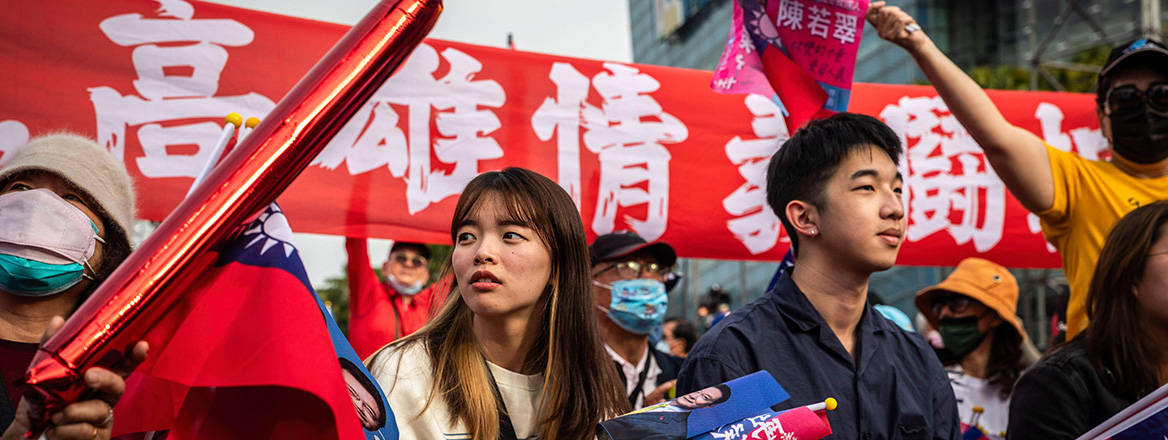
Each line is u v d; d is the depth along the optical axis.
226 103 3.78
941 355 4.41
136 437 1.85
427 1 1.49
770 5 3.12
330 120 1.47
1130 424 1.95
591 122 4.38
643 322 3.96
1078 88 18.78
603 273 4.02
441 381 2.21
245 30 3.84
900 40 2.96
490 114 4.23
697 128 4.52
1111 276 2.51
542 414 2.23
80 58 3.59
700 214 4.48
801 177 2.46
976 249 4.88
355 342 4.26
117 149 3.61
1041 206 3.09
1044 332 15.70
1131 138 3.04
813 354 2.38
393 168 4.05
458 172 4.14
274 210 1.66
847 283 2.42
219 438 1.66
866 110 4.84
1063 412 2.43
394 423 1.85
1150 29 14.66
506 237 2.22
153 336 1.52
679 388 2.40
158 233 1.41
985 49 25.45
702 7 32.56
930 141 4.89
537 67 4.34
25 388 1.34
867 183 2.38
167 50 3.73
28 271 1.97
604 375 2.33
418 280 4.48
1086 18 15.49
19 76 3.49
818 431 1.88
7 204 1.99
